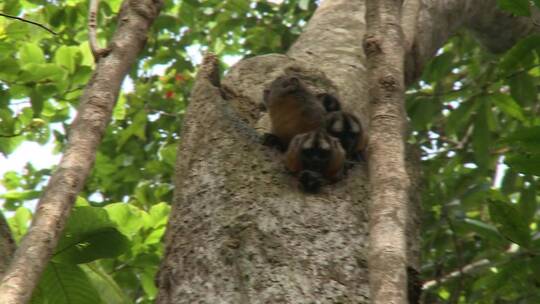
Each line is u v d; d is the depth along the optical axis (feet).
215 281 22.97
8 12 49.80
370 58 22.56
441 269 46.47
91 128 22.38
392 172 19.44
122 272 43.34
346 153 29.66
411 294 24.04
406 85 41.57
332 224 24.77
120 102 55.77
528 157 27.91
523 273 36.27
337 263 23.22
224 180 26.71
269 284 22.35
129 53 25.03
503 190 48.49
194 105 31.68
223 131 29.35
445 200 48.93
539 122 47.47
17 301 17.31
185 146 30.07
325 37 41.22
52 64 46.93
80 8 57.11
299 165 26.68
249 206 25.30
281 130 29.68
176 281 23.84
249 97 33.12
